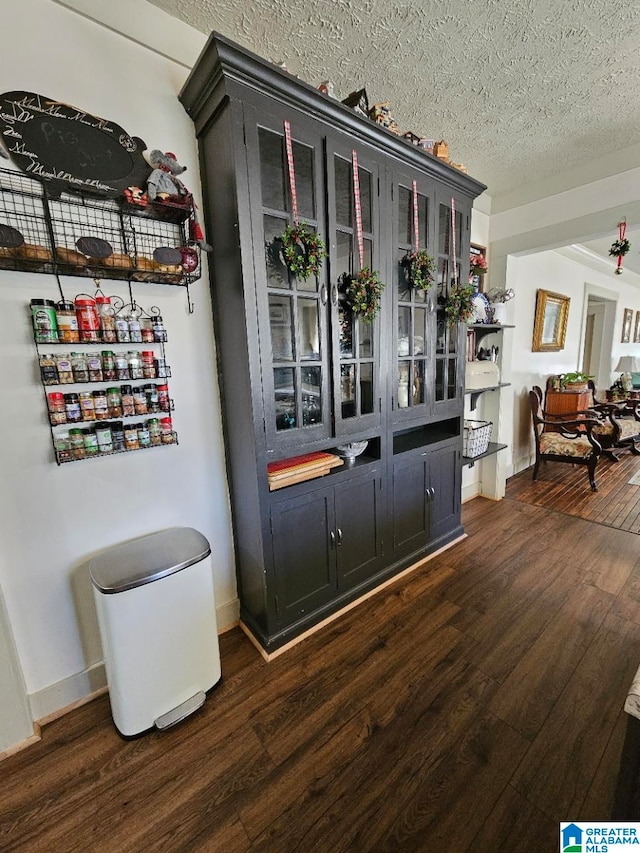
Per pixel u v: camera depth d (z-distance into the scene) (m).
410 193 1.86
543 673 1.49
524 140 2.21
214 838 1.02
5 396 1.20
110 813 1.08
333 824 1.04
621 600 1.90
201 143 1.47
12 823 1.06
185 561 1.32
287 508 1.61
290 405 1.56
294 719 1.34
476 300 2.66
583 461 3.42
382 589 2.05
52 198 1.18
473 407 3.09
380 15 1.37
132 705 1.26
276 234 1.43
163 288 1.47
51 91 1.18
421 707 1.37
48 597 1.34
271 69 1.25
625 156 2.30
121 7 1.27
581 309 4.62
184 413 1.58
